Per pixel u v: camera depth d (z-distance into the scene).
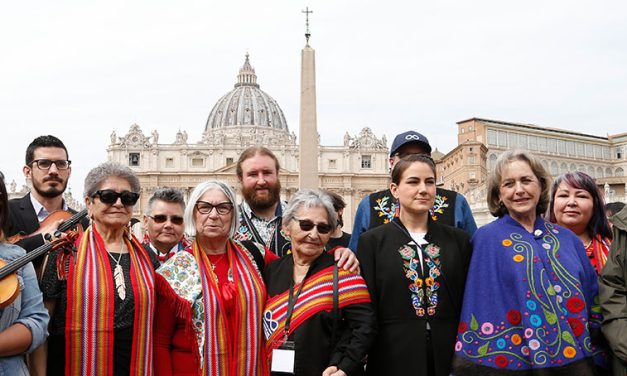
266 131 133.00
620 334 4.63
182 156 94.50
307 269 5.24
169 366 4.91
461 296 5.15
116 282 4.77
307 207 5.15
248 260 5.41
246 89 140.12
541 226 5.18
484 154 77.62
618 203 8.84
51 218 5.74
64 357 4.61
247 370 4.89
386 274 5.13
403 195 5.26
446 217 6.12
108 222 4.93
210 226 5.14
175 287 5.04
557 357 4.61
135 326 4.71
